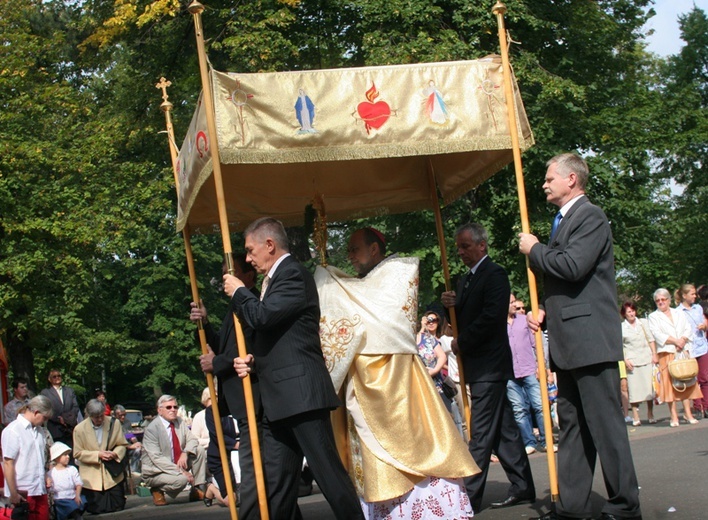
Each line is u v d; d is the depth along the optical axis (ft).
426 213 58.49
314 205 21.77
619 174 65.62
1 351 34.81
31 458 31.89
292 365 17.89
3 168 64.75
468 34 61.52
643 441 37.01
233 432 33.78
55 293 67.56
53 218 64.54
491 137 20.53
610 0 75.87
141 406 129.59
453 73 20.62
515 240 59.62
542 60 66.49
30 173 66.33
